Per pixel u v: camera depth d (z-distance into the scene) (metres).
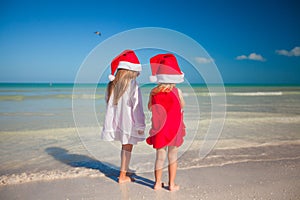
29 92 17.41
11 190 2.44
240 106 9.47
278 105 9.91
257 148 3.85
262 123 5.83
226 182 2.64
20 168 3.01
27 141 4.17
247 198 2.29
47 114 6.79
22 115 6.59
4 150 3.69
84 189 2.51
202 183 2.63
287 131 5.02
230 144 4.05
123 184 2.65
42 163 3.21
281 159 3.35
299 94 18.81
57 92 17.38
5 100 10.91
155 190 2.50
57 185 2.58
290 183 2.61
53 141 4.21
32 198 2.29
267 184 2.58
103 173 2.94
